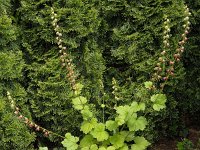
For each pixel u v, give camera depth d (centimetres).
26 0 106
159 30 112
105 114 117
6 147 102
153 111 113
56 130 112
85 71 114
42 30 107
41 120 113
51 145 117
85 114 101
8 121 101
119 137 102
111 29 116
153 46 115
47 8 106
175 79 117
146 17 112
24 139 104
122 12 115
